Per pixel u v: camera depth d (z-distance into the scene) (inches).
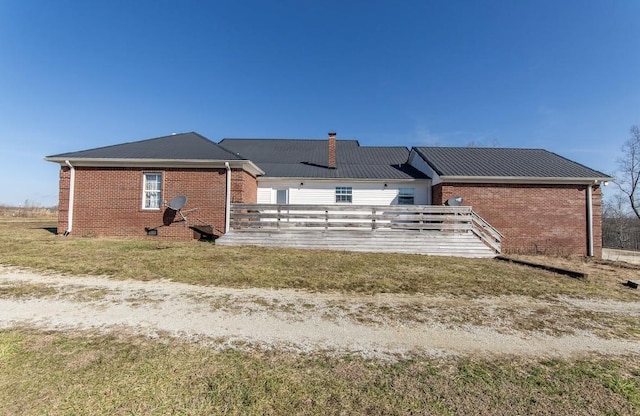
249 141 1037.2
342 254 446.0
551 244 621.3
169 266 329.4
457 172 635.5
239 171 597.6
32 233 611.2
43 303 216.8
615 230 1261.1
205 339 168.4
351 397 121.6
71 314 199.0
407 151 984.9
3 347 152.1
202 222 594.2
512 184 627.2
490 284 294.2
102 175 601.9
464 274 332.5
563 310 230.5
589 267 424.5
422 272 337.1
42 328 176.7
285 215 520.7
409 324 196.7
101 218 598.2
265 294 249.4
